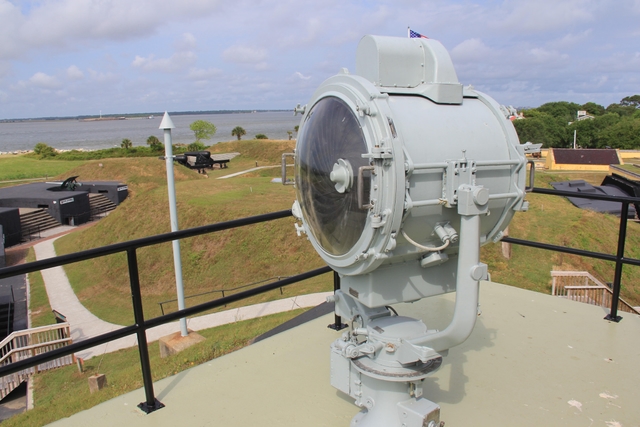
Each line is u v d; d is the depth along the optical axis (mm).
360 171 1678
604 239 19047
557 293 12125
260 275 20156
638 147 77750
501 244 16062
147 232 25203
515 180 2061
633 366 2766
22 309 19516
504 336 3162
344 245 1956
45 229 32812
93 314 18812
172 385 2678
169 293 20500
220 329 13961
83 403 5578
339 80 1983
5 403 11672
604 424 2232
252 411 2393
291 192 28438
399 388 1932
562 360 2840
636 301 15711
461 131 1940
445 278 2133
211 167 54719
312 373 2750
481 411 2330
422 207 1832
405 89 2027
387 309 2143
